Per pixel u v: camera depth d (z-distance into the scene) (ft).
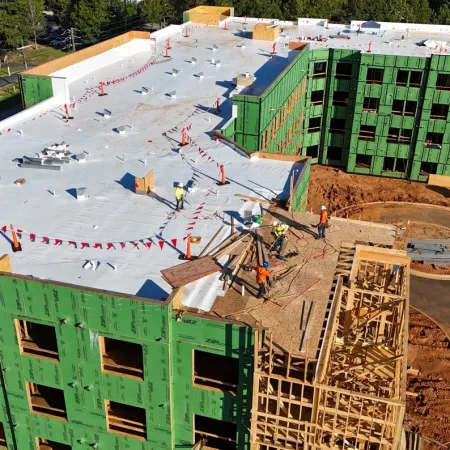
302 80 200.03
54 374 86.84
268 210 108.78
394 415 73.20
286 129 187.42
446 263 160.66
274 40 223.30
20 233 99.45
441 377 121.29
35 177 120.67
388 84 199.00
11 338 86.43
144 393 82.99
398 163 216.13
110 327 79.97
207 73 187.52
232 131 149.18
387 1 381.60
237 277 88.38
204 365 86.28
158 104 162.91
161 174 122.62
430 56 192.54
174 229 101.40
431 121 200.34
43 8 467.11
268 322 78.84
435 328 136.36
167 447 86.07
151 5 413.59
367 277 105.60
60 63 175.83
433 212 191.83
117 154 132.16
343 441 75.05
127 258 92.58
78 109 159.63
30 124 148.77
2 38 417.49
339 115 215.10
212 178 121.39
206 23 250.16
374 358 93.71
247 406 79.46
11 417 93.76
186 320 76.59
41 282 80.07
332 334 77.92
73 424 89.86
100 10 408.87
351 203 197.16
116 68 195.42
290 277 88.63
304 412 78.33
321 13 379.76
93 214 106.11
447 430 108.58
